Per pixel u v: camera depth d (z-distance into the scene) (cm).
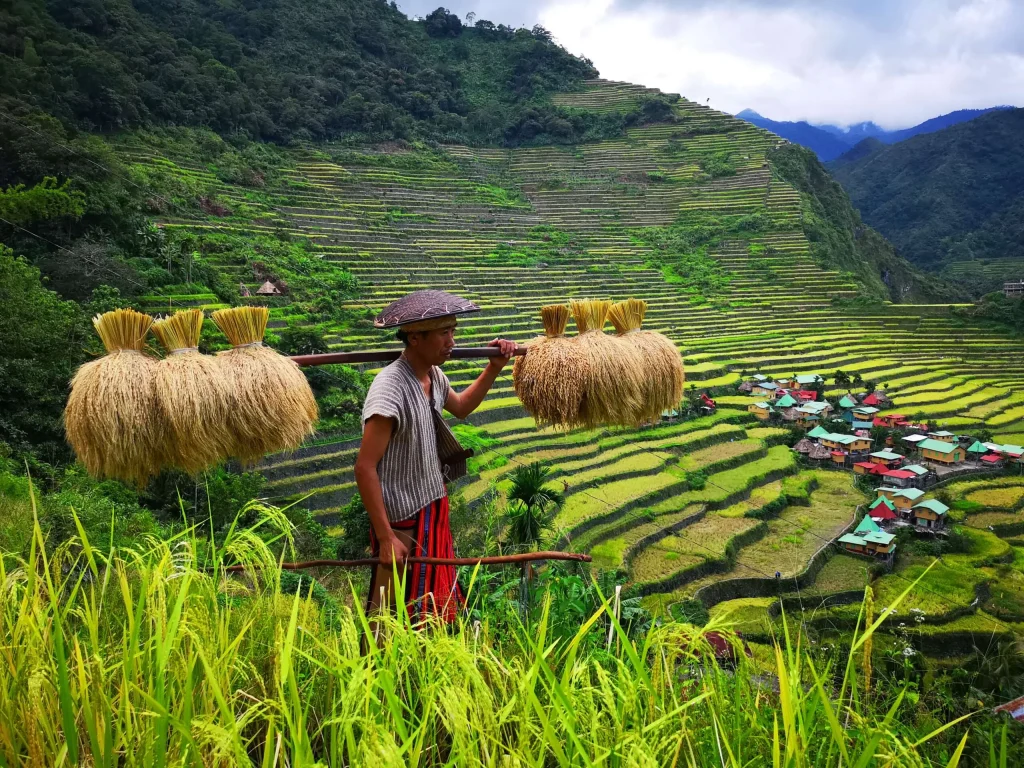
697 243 5175
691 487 2198
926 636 1409
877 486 2467
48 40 3909
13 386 1384
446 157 5769
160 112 4369
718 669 157
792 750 118
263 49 6053
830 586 1728
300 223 3931
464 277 3894
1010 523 2197
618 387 223
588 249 4847
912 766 117
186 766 113
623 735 121
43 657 125
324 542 1232
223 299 2661
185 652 145
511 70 7512
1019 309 4291
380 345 2702
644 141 6644
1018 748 191
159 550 151
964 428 3030
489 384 234
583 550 1709
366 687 115
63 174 2616
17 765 111
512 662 142
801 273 4781
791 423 2923
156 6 5553
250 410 176
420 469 206
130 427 167
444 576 209
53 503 721
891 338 4166
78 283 2122
